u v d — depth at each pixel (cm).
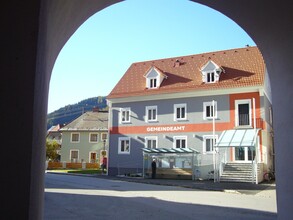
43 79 466
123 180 3073
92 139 6888
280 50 700
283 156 694
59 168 5866
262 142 3303
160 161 3544
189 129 3684
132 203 1530
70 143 6925
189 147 3656
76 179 3044
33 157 402
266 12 661
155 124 3875
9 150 384
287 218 669
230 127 3475
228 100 3525
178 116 3781
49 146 6700
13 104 388
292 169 654
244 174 3056
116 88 4247
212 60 3934
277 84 729
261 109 3356
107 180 3033
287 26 649
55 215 1166
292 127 655
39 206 490
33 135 396
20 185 383
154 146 3862
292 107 659
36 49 396
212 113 3603
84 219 1103
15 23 393
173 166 3478
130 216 1178
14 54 392
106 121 7162
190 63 4181
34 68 395
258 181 2969
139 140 3931
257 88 3394
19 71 392
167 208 1391
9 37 392
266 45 745
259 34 739
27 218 382
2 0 391
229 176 3070
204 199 1748
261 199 1788
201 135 3612
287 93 682
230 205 1519
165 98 3862
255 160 2933
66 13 557
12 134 386
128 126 4019
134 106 4031
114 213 1237
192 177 3294
